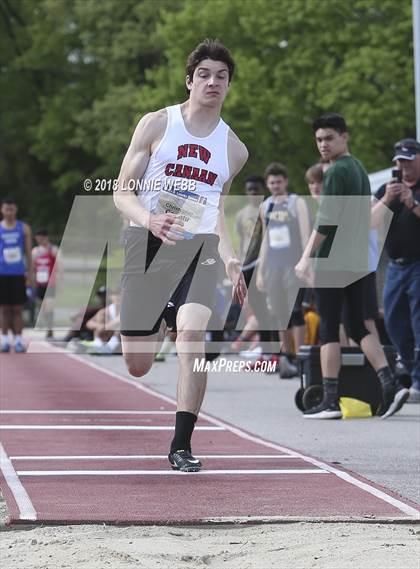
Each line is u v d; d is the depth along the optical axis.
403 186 22.31
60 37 96.62
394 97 66.44
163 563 9.49
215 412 22.20
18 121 101.75
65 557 9.73
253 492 12.83
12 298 40.75
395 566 9.30
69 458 15.55
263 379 30.11
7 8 101.12
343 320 20.61
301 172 72.88
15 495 12.59
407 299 23.31
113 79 94.56
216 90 14.12
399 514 11.52
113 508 11.82
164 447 16.78
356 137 66.81
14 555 9.87
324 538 10.35
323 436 18.39
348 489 13.02
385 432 18.89
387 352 21.41
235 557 9.76
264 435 18.59
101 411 21.81
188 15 73.56
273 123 72.50
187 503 12.14
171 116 14.27
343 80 66.38
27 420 20.20
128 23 91.69
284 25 69.81
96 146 92.19
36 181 106.25
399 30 66.94
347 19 68.81
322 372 21.09
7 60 101.81
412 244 22.81
